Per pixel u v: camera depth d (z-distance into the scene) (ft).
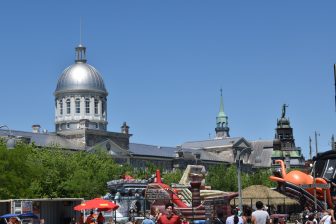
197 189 171.53
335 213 105.60
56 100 578.25
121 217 179.42
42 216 165.99
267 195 206.80
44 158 321.93
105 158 412.36
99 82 582.35
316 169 219.41
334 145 312.71
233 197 185.37
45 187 310.45
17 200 159.33
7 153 241.96
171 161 651.66
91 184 329.31
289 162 654.53
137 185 196.85
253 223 92.43
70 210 172.55
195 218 166.09
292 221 201.57
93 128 563.07
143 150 626.23
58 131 553.23
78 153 391.86
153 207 168.86
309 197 207.00
